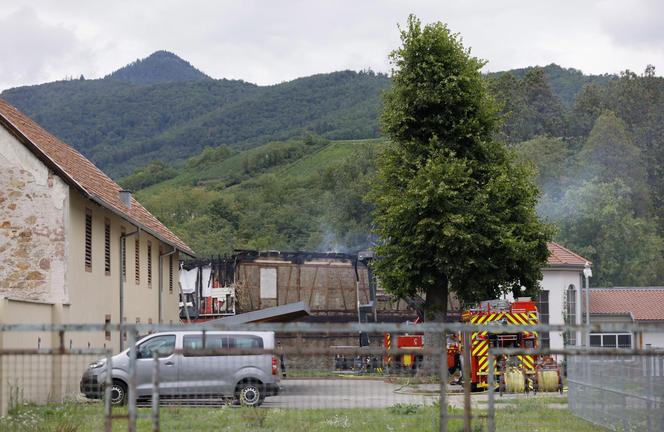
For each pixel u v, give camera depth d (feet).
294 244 338.13
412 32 120.78
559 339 173.99
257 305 168.76
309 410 49.78
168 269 153.38
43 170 89.86
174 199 395.96
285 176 494.59
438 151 118.01
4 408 61.00
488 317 100.17
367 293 170.40
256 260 170.71
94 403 67.67
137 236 127.24
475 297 119.14
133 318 122.93
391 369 50.57
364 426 49.83
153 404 37.24
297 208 360.48
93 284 100.48
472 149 120.57
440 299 121.39
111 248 110.63
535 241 117.39
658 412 47.70
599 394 58.70
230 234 343.46
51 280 88.79
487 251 116.88
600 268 234.38
